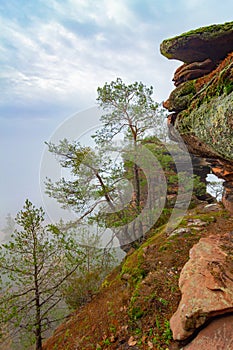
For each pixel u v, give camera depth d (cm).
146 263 588
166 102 563
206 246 468
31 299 621
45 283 631
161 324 415
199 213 787
